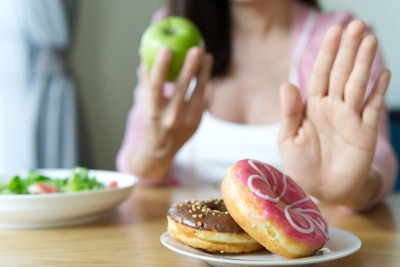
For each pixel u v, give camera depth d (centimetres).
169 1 124
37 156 190
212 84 124
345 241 63
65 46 197
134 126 118
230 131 119
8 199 73
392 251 66
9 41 189
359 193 81
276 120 119
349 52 71
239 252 61
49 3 193
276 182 63
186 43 97
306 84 118
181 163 122
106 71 225
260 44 124
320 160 75
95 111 223
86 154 203
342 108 73
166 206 88
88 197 75
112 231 74
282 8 124
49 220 75
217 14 122
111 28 225
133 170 106
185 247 61
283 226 59
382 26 207
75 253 66
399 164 158
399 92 207
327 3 209
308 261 57
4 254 66
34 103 190
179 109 98
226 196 61
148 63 98
